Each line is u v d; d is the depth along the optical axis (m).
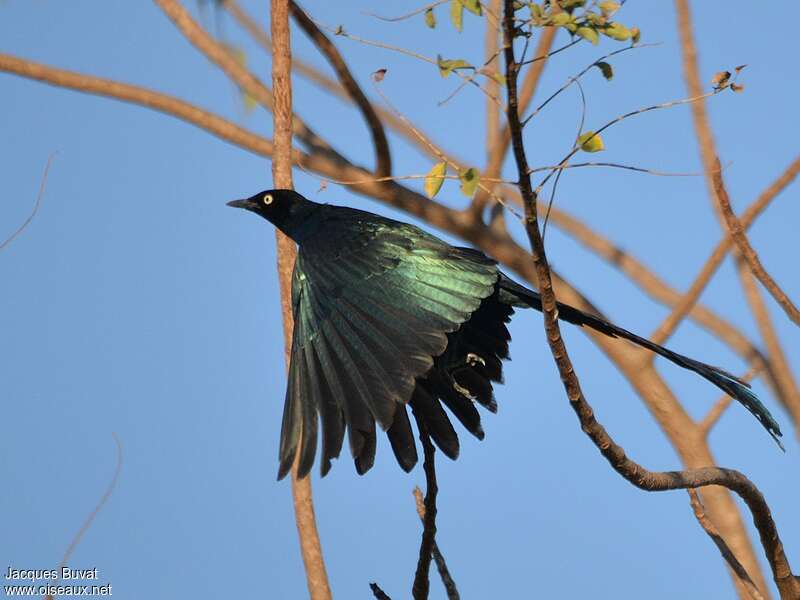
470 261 11.45
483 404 11.78
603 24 8.80
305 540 10.94
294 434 9.87
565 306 11.91
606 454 9.60
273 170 12.23
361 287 11.21
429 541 9.91
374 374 10.11
